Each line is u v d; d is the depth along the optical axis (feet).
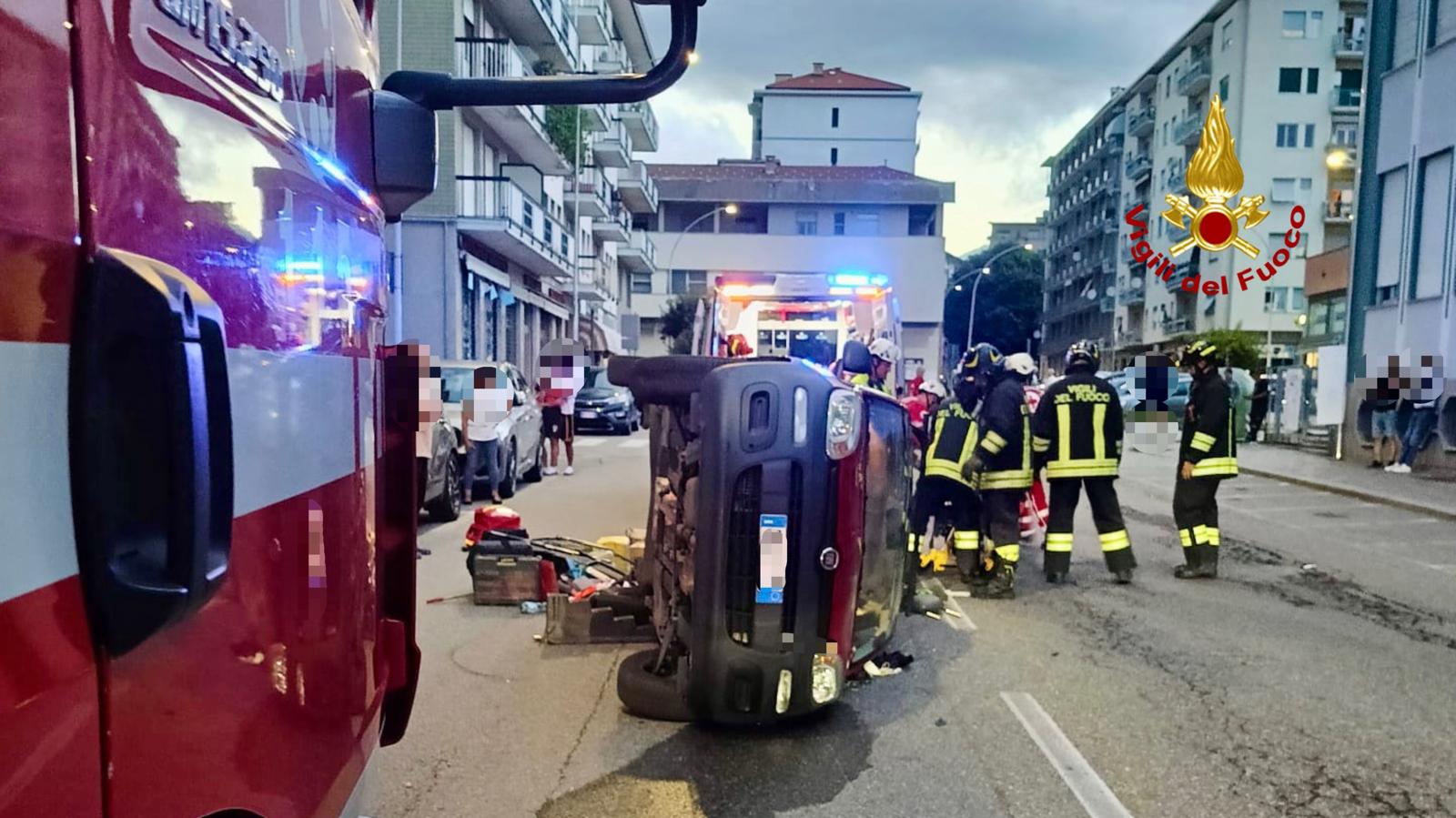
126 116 4.06
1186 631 20.68
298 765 5.74
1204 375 26.16
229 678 4.87
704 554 12.87
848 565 13.23
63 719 3.61
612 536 30.66
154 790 4.23
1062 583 25.49
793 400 12.78
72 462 3.65
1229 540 33.09
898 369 40.91
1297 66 162.61
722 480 12.75
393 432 9.00
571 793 12.64
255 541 5.12
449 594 23.17
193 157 4.59
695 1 8.25
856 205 184.44
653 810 12.22
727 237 183.52
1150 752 14.16
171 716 4.35
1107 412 25.14
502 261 92.27
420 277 74.90
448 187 74.84
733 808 12.29
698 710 13.32
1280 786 13.05
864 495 13.75
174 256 4.38
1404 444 53.88
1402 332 56.39
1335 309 111.55
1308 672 17.92
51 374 3.54
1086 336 255.70
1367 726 15.20
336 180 6.72
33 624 3.43
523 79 8.46
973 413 24.89
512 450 40.27
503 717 15.26
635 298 185.06
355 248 7.18
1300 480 50.03
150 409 3.65
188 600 3.64
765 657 12.87
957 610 22.35
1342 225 162.20
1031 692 16.67
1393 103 58.08
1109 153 228.84
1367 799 12.69
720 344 41.60
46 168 3.55
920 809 12.30
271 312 5.40
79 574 3.67
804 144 244.22
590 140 120.16
